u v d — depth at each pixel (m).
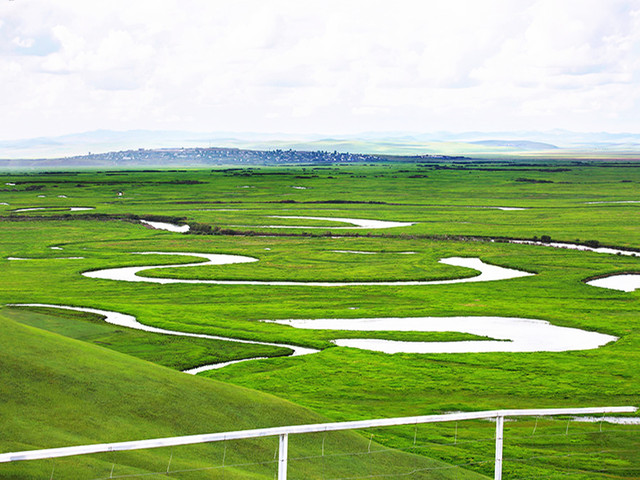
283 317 84.56
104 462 30.89
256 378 59.69
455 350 70.62
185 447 34.69
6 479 27.48
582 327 80.44
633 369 62.66
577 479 38.84
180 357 66.00
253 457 35.47
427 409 51.97
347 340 74.12
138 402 37.34
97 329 75.38
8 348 38.66
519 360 65.50
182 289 102.62
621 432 46.78
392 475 36.44
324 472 35.50
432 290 102.38
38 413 33.81
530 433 46.69
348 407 52.31
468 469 39.62
